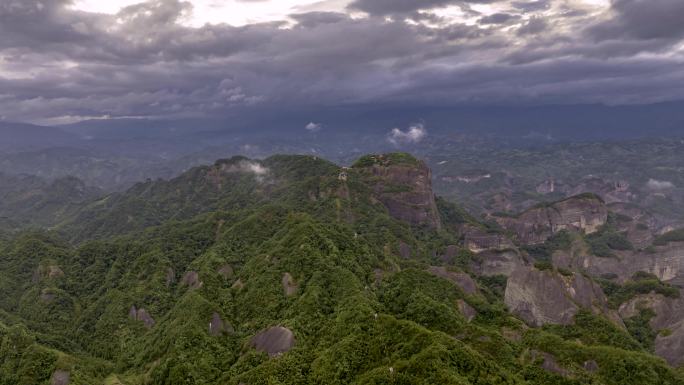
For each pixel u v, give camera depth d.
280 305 154.50
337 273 158.62
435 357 108.31
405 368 108.31
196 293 165.00
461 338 132.00
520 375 120.50
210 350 140.75
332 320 136.88
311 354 126.19
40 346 144.75
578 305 170.00
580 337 156.38
